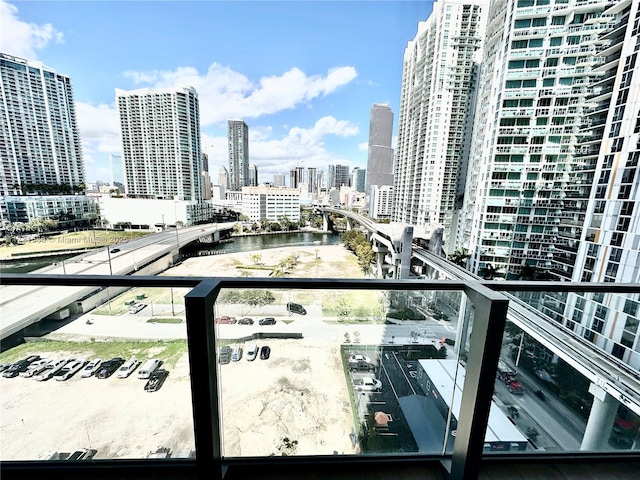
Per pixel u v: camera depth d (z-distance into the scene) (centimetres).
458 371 117
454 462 103
